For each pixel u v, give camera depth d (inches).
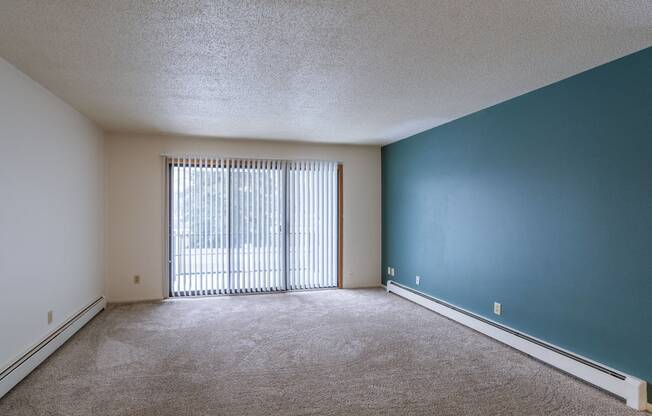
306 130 197.5
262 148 224.7
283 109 156.9
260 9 78.6
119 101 145.5
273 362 125.3
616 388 102.0
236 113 163.0
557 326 122.9
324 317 177.0
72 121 154.2
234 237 219.8
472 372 118.1
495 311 150.0
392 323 168.1
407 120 176.2
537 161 130.5
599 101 109.2
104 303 191.8
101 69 112.7
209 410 95.6
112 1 75.7
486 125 155.3
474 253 162.2
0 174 104.3
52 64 108.8
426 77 119.4
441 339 147.7
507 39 92.5
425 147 199.2
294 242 231.1
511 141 142.0
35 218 123.8
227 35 90.8
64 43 95.2
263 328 160.4
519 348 134.9
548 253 126.0
